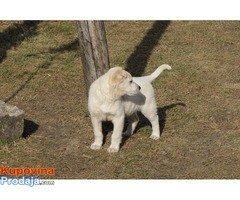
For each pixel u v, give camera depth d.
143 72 10.81
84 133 8.42
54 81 10.34
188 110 9.13
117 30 12.99
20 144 7.99
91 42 8.48
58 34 12.59
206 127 8.59
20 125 7.98
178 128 8.55
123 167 7.55
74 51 11.67
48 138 8.27
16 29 12.66
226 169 7.51
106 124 8.50
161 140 8.19
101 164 7.61
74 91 9.97
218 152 7.91
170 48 12.00
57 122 8.77
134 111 7.88
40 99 9.63
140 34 12.78
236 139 8.25
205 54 11.72
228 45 12.27
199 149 7.98
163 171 7.48
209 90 9.95
